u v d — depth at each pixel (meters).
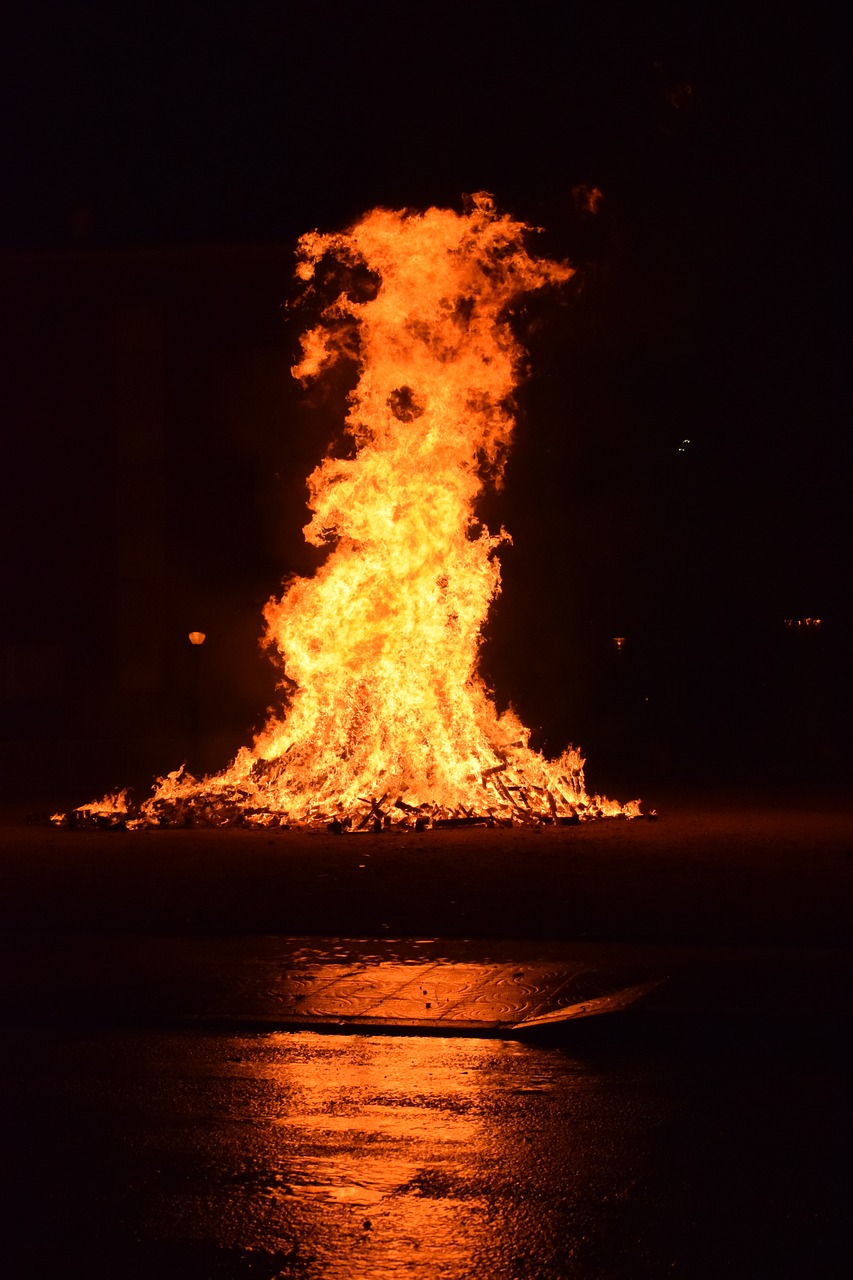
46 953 11.28
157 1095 7.77
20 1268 5.40
